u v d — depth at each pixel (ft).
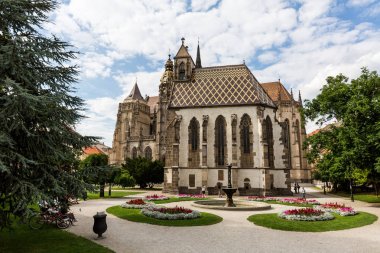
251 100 190.19
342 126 130.11
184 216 82.02
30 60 47.80
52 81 51.67
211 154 187.83
